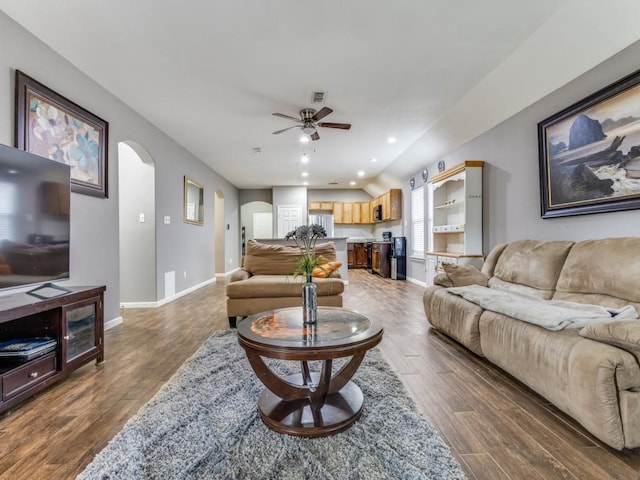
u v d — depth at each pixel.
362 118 4.16
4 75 2.19
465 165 3.98
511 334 1.99
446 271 3.23
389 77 3.11
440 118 4.16
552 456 1.35
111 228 3.36
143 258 4.34
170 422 1.58
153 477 1.22
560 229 2.80
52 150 2.58
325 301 3.25
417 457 1.32
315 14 2.22
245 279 3.47
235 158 6.16
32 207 2.01
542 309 1.95
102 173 3.21
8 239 1.85
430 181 5.30
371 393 1.87
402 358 2.47
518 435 1.50
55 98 2.60
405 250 7.13
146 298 4.33
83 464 1.31
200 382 2.02
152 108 3.77
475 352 2.41
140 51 2.64
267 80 3.14
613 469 1.27
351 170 7.45
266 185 9.37
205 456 1.33
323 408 1.64
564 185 2.69
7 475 1.25
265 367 1.64
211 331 3.20
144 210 4.34
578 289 2.21
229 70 2.95
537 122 3.06
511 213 3.46
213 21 2.28
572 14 2.19
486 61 2.84
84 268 2.97
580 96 2.56
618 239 2.08
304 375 1.86
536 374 1.76
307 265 1.90
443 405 1.78
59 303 1.98
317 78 3.12
